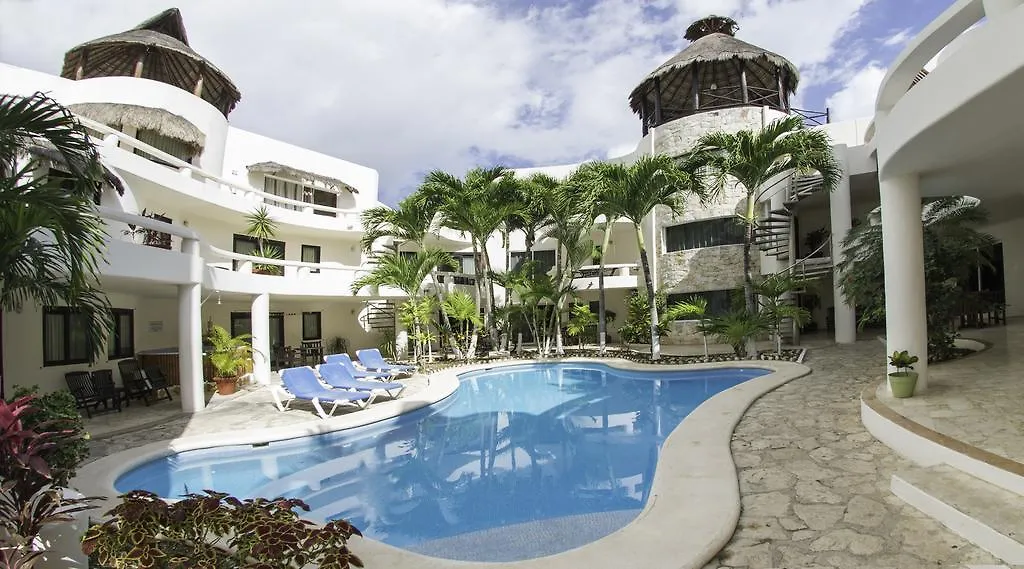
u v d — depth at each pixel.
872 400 6.79
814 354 13.82
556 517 5.49
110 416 9.48
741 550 3.74
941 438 5.00
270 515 2.96
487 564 3.70
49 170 6.52
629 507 5.69
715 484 4.93
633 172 14.40
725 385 12.39
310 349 18.77
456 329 20.69
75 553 3.34
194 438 7.86
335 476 6.96
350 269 17.03
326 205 21.11
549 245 25.22
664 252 21.09
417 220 17.94
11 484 2.97
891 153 5.91
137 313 12.92
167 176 12.77
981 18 5.99
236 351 12.52
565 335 22.77
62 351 10.06
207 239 16.62
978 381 7.40
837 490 4.70
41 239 6.20
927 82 4.79
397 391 11.67
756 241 16.55
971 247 10.00
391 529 5.30
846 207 15.55
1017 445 4.67
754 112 19.34
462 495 6.20
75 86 13.93
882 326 19.56
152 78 17.48
